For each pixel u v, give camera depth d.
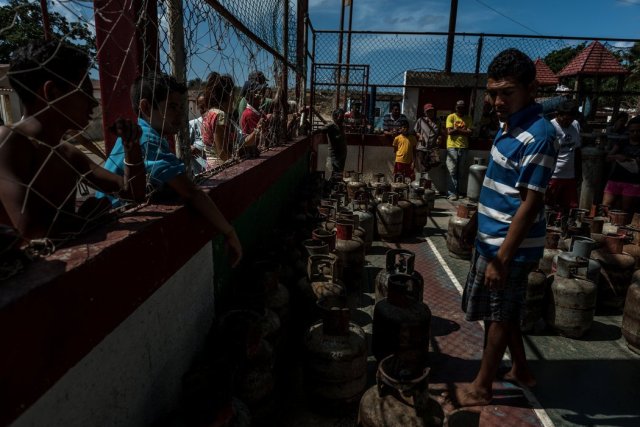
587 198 7.28
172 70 1.90
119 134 1.47
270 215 4.29
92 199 1.50
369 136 9.59
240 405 1.96
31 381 0.98
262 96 4.27
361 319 3.68
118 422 1.50
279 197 4.84
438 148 9.28
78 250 1.25
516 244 2.23
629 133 5.62
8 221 1.28
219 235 2.58
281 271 3.17
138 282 1.47
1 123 1.26
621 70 9.58
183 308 2.03
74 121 1.35
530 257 2.37
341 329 2.44
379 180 7.07
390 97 12.86
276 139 5.27
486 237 2.44
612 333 3.64
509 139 2.30
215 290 2.56
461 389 2.62
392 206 5.79
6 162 1.22
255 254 3.20
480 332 3.53
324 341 2.43
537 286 3.46
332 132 8.12
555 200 5.76
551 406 2.67
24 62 1.23
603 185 7.25
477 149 9.34
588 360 3.21
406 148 8.65
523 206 2.20
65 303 1.08
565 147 5.55
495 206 2.40
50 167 1.35
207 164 3.50
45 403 1.11
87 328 1.19
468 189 8.59
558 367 3.10
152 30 1.76
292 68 6.07
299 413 2.51
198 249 2.06
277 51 4.81
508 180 2.33
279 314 2.68
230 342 2.05
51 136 1.32
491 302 2.45
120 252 1.34
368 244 5.32
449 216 7.55
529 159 2.17
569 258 3.45
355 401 2.45
